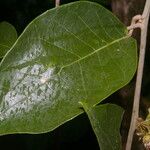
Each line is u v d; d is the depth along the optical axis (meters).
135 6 0.51
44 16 0.28
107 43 0.30
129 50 0.30
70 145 0.79
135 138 0.52
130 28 0.30
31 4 0.95
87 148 0.81
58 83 0.28
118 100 0.58
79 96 0.28
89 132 0.80
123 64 0.29
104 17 0.29
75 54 0.29
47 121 0.27
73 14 0.28
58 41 0.28
